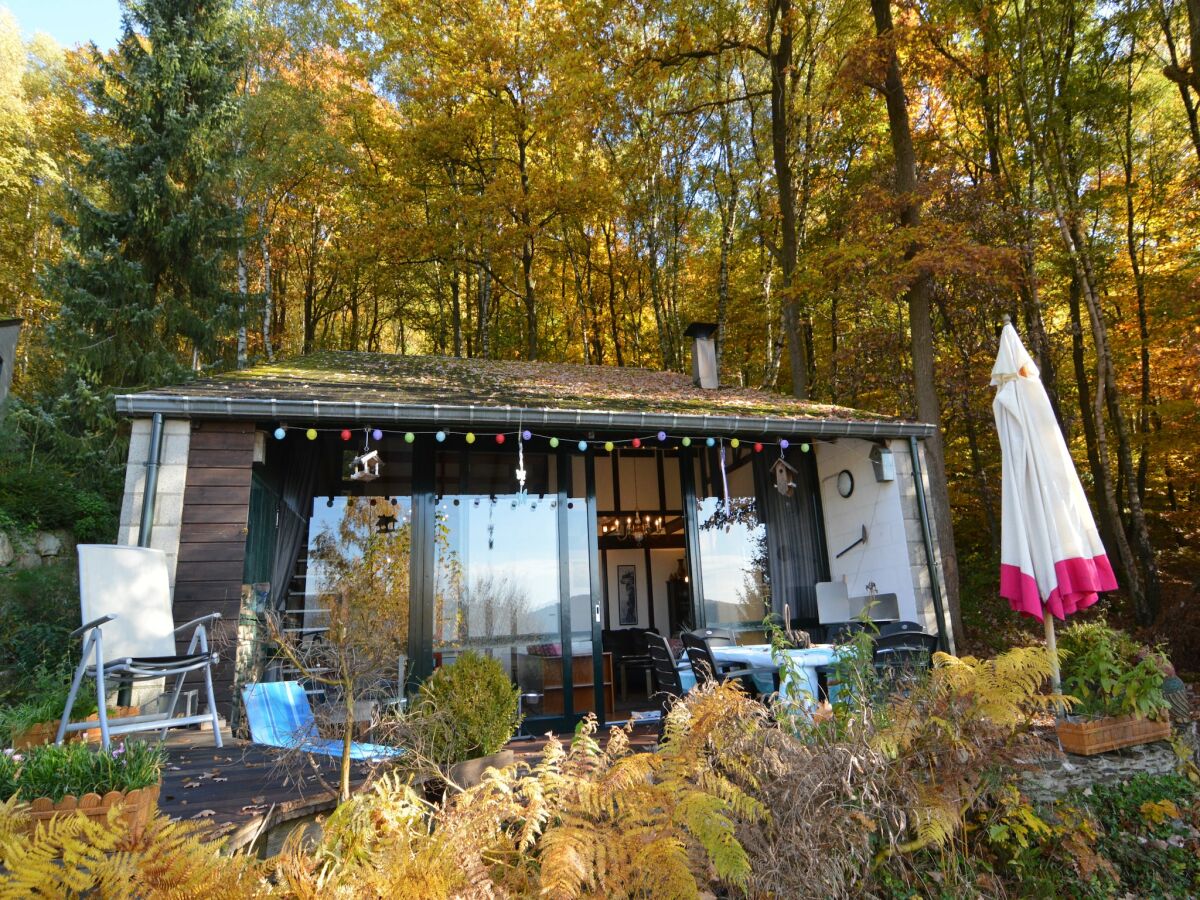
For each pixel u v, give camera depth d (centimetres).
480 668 437
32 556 912
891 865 348
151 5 1356
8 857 185
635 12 1336
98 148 1245
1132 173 1345
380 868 228
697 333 1106
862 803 320
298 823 346
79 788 274
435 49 1755
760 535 870
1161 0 1141
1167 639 966
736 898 291
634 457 975
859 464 848
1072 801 450
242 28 1508
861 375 1466
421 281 2041
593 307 2078
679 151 1705
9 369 743
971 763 365
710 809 259
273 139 1560
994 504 1533
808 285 1223
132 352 1206
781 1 1351
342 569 688
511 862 286
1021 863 389
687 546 827
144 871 191
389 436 721
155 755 315
